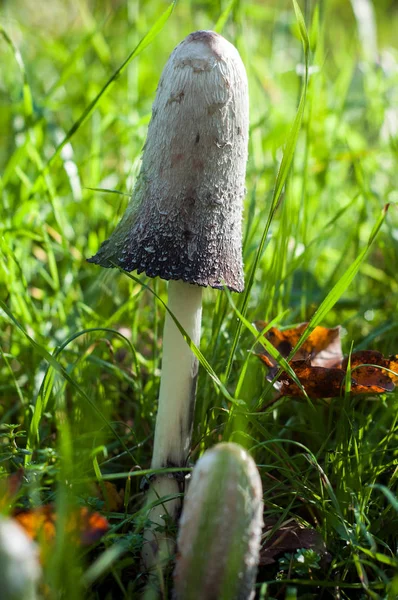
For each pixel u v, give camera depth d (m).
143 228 0.34
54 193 0.53
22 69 0.54
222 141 0.33
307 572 0.35
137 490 0.41
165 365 0.36
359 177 0.56
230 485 0.29
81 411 0.42
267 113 0.63
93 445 0.40
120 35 0.82
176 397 0.36
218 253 0.34
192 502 0.30
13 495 0.33
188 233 0.34
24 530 0.32
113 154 0.73
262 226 0.58
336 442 0.41
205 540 0.29
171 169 0.33
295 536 0.36
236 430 0.37
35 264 0.52
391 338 0.51
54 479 0.37
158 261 0.33
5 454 0.38
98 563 0.31
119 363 0.49
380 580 0.35
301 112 0.38
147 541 0.36
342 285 0.38
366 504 0.38
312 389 0.39
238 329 0.39
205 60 0.33
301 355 0.44
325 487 0.39
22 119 0.64
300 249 0.57
